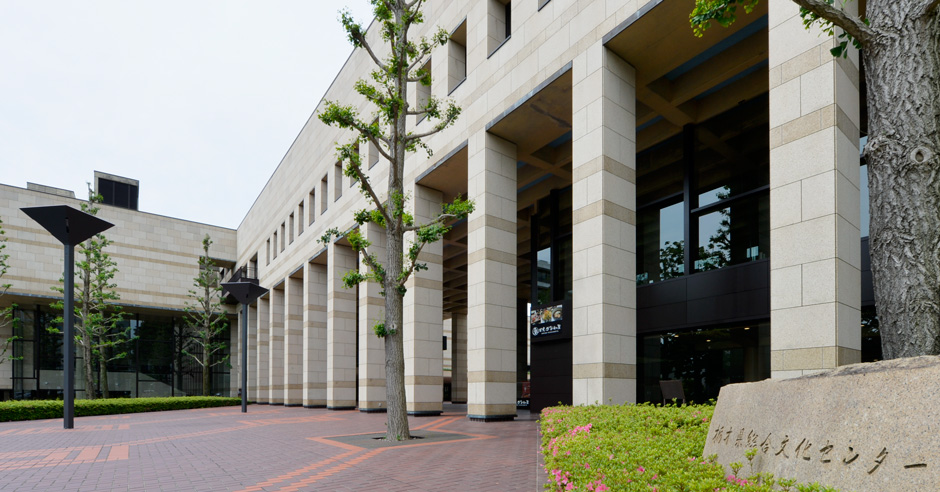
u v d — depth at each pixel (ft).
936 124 16.25
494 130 62.03
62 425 67.10
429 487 24.52
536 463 30.48
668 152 61.31
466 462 31.09
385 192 82.02
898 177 16.40
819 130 32.45
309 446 40.32
